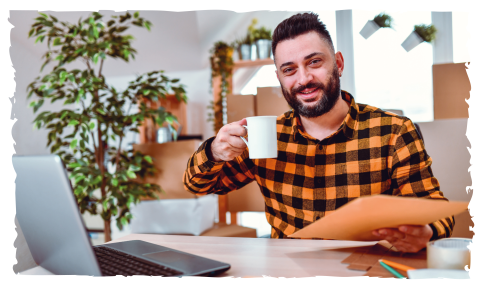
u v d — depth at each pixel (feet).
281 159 3.35
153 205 6.34
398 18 8.29
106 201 5.75
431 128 4.73
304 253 2.19
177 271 1.75
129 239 2.72
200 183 3.12
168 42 8.96
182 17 8.19
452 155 4.65
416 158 2.93
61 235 1.69
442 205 1.63
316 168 3.21
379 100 8.78
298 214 3.21
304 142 3.30
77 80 5.75
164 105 9.68
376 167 3.08
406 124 3.07
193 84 9.84
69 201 1.58
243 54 8.18
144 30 8.50
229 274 1.82
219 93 8.22
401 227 1.93
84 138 5.55
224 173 3.50
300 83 3.07
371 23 8.09
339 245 2.36
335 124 3.32
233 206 6.72
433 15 8.12
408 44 8.11
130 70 9.83
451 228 2.33
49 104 9.46
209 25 8.61
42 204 1.71
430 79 8.38
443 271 1.53
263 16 8.98
